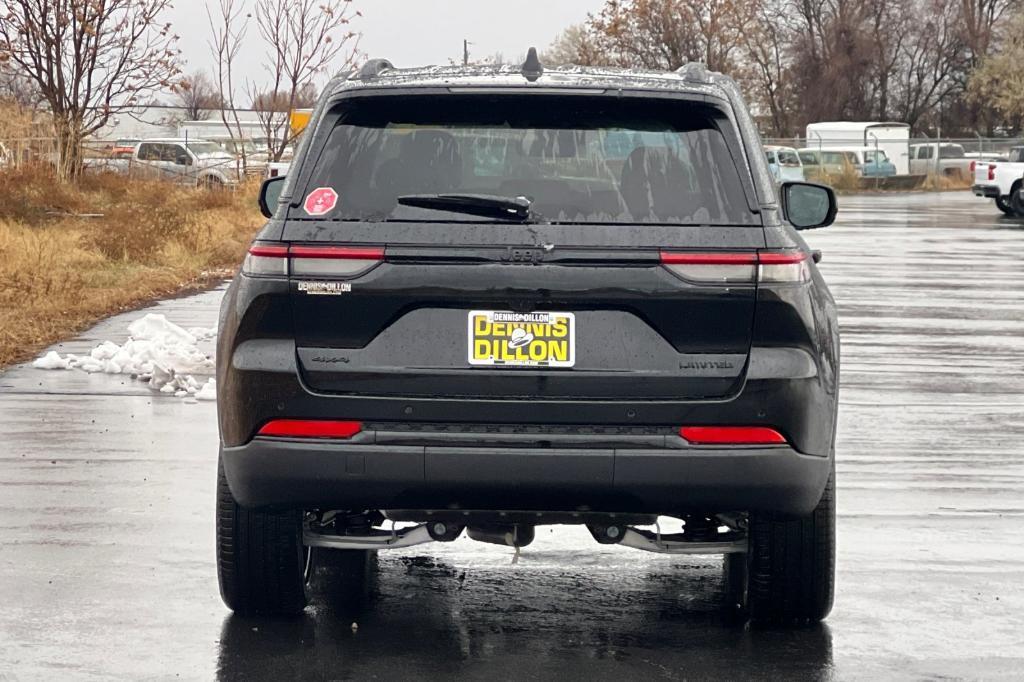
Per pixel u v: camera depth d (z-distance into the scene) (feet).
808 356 17.76
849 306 63.98
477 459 17.38
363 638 19.43
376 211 17.69
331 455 17.56
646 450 17.44
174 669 18.13
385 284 17.47
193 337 48.03
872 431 35.53
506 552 24.11
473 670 18.16
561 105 18.12
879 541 25.13
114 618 20.20
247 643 19.17
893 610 21.01
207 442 32.89
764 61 290.35
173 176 132.87
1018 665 18.62
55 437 33.30
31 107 115.44
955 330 56.03
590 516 18.56
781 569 19.54
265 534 19.56
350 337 17.63
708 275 17.43
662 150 17.97
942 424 36.58
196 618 20.25
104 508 26.73
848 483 29.81
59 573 22.47
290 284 17.62
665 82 18.38
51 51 112.68
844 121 291.58
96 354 44.62
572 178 17.85
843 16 290.35
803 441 17.75
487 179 17.88
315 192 17.87
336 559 23.16
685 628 20.02
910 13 302.86
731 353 17.58
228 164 143.64
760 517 18.35
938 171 232.12
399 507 17.83
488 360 17.46
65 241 77.10
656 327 17.49
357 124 18.17
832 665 18.48
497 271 17.38
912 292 70.28
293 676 17.90
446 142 18.04
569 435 17.44
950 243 104.27
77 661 18.38
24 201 90.33
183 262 76.48
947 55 304.91
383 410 17.54
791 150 211.61
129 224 81.10
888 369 45.96
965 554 24.31
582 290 17.37
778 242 17.63
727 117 18.04
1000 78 291.17
